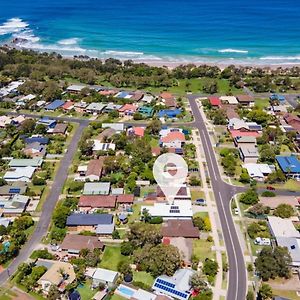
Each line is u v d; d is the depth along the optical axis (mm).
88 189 137375
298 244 111625
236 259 109625
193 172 150000
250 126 183125
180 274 101688
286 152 166250
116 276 101938
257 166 152000
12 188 138375
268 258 103875
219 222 124125
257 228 118750
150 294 96688
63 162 158500
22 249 113750
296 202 131000
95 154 162250
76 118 198250
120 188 139250
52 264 105000
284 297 97438
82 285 100812
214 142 173000
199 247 113875
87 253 109688
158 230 116000
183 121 193625
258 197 133875
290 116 193375
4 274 104688
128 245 111312
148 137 173125
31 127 181875
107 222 121500
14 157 160750
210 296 97250
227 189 140875
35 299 96438
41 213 129125
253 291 99125
